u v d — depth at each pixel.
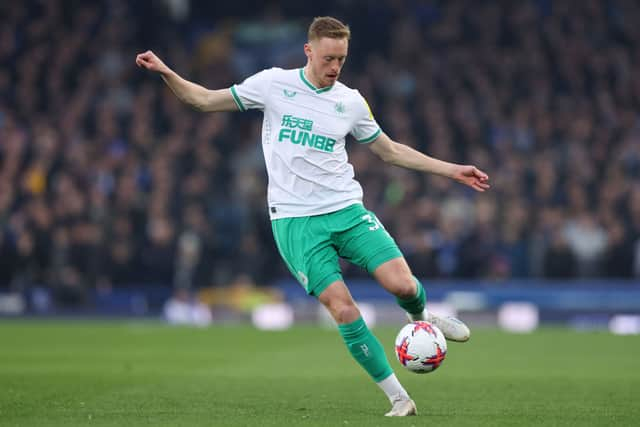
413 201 77.62
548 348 51.25
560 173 82.38
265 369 39.81
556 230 72.50
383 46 98.56
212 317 74.12
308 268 25.27
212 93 26.06
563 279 71.56
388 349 50.06
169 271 74.44
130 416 25.22
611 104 90.75
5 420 24.53
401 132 85.75
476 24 97.12
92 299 75.31
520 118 87.62
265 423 23.69
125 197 78.00
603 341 56.25
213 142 86.25
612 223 72.56
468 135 85.94
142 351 49.09
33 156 84.94
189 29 103.06
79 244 74.88
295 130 25.77
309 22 101.12
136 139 86.06
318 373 38.12
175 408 26.97
